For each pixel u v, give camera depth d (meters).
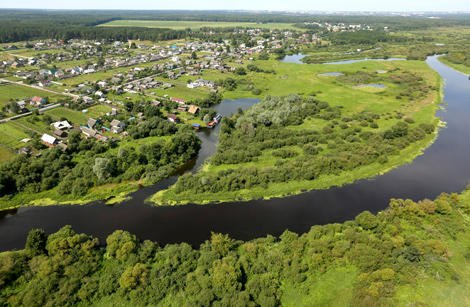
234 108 189.25
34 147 123.94
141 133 139.62
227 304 58.81
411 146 131.50
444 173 113.75
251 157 121.44
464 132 149.12
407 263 68.75
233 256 71.56
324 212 92.88
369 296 61.81
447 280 65.50
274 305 59.97
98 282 65.88
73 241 71.19
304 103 173.25
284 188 102.75
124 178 106.12
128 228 85.25
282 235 79.31
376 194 101.44
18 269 67.06
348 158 116.56
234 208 94.00
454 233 78.88
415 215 84.38
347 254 72.38
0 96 184.75
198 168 118.19
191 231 84.38
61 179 104.31
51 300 60.72
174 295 63.34
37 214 90.62
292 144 133.25
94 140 132.62
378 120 158.75
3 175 99.12
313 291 65.31
